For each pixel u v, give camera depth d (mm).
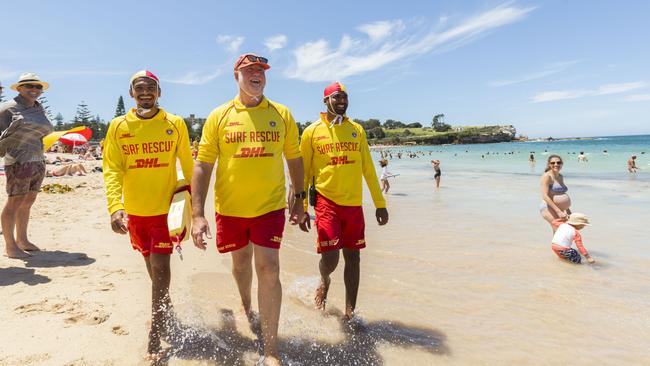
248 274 3504
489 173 25219
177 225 2963
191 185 3131
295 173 3303
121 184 3148
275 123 3029
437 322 3688
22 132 4855
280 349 3086
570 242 5582
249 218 2965
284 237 7000
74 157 33812
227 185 2979
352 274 3688
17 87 4855
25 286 4051
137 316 3508
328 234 3555
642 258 5680
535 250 6188
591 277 4914
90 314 3479
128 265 4953
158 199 3186
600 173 22047
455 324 3648
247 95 2979
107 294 3961
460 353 3125
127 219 3164
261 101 3051
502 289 4527
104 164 3211
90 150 37500
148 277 4531
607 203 10992
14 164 4898
